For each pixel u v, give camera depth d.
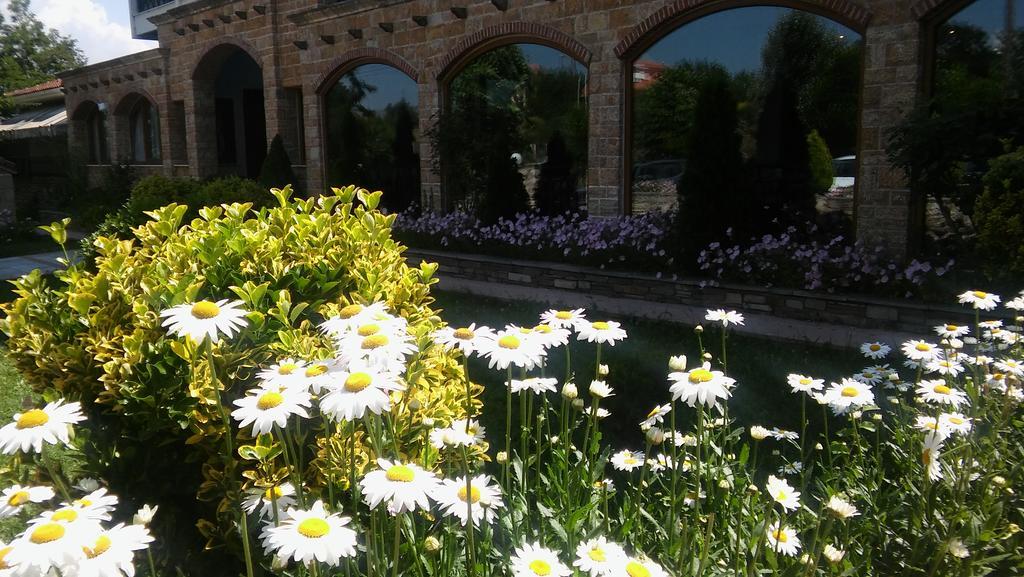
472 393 3.09
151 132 17.97
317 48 12.21
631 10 8.24
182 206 3.32
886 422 3.87
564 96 9.21
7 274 10.66
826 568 2.08
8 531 3.23
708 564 2.11
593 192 8.84
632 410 4.66
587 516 2.27
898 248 6.67
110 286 2.88
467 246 9.36
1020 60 6.09
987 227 5.54
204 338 2.08
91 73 18.84
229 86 16.23
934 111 6.55
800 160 7.40
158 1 22.86
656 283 7.30
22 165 21.91
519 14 9.29
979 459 2.39
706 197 7.23
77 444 2.83
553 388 2.37
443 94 10.42
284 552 1.51
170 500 2.84
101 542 1.46
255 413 1.79
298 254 3.08
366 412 1.97
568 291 7.97
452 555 2.06
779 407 4.60
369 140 11.84
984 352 3.85
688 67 8.09
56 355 2.88
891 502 2.44
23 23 36.50
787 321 6.45
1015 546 2.15
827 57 7.14
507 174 9.53
